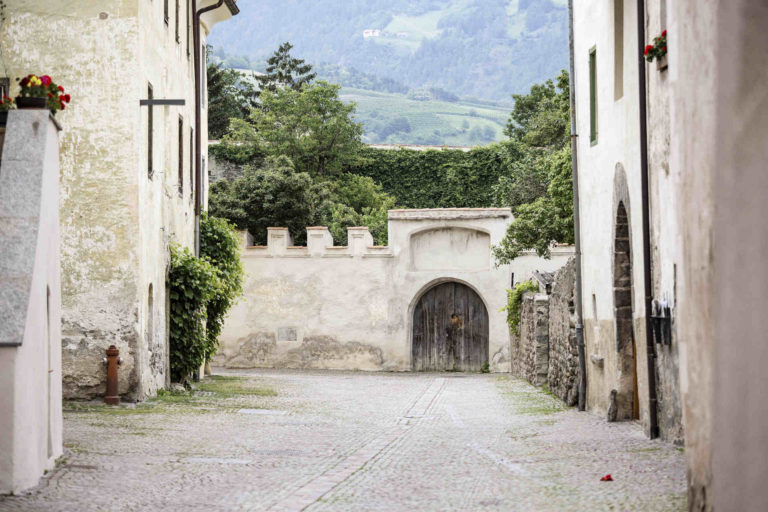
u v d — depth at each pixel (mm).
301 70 81875
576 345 22125
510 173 54000
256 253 41344
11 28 20078
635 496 10062
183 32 26312
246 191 45750
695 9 8211
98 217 20016
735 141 7801
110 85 20062
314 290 41094
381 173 56875
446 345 41156
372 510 9680
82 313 19953
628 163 17031
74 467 11758
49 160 11578
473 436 16641
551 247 39812
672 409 14359
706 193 7938
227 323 41281
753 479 7617
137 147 20062
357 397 25562
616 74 17984
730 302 7801
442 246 41188
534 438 15984
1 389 10219
